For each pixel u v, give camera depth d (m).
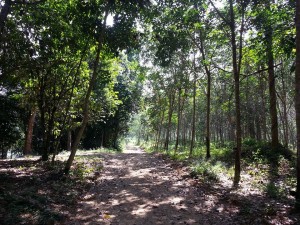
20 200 6.61
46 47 11.02
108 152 27.80
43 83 14.84
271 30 10.48
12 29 9.77
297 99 6.98
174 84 23.70
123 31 11.71
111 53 12.89
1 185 8.40
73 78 15.26
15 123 20.50
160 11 11.87
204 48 18.58
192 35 16.80
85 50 12.80
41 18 10.01
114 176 12.12
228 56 20.36
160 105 30.86
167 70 24.55
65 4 11.54
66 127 17.56
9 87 16.50
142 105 37.25
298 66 6.96
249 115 28.52
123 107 35.50
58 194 8.02
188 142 45.50
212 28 12.04
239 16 11.55
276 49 11.47
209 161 15.79
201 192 8.90
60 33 10.93
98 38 11.91
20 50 10.09
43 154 15.61
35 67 11.27
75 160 16.30
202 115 44.06
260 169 13.22
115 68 17.25
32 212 6.11
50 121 15.67
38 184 9.00
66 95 15.54
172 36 12.23
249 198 8.11
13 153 33.41
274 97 16.80
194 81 20.78
